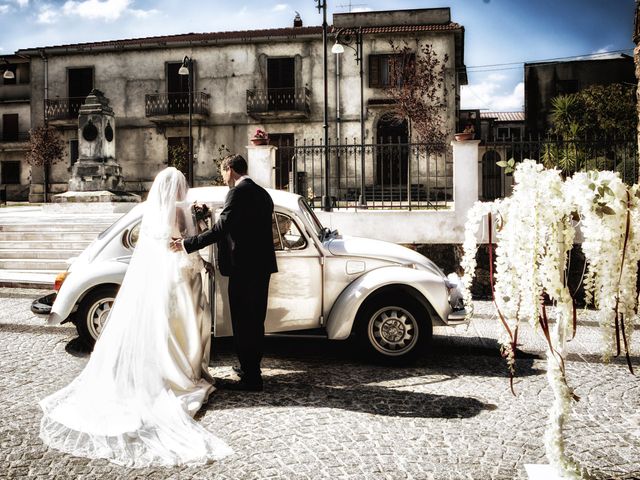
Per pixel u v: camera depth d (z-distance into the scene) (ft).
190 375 14.16
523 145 29.89
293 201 18.04
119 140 92.17
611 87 60.70
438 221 29.86
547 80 89.10
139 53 91.25
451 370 16.96
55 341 19.70
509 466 10.52
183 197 14.87
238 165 15.31
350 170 81.20
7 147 111.75
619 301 8.86
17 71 113.70
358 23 86.02
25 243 38.42
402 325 17.28
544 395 14.61
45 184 95.76
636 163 28.17
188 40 88.53
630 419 13.00
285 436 11.85
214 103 89.25
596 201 8.31
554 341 9.25
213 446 11.21
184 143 90.89
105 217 46.70
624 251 8.41
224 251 14.89
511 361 9.43
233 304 14.85
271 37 85.51
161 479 9.95
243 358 14.85
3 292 29.84
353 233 30.50
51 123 93.61
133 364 13.42
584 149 29.17
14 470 10.18
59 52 92.53
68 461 10.59
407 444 11.49
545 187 8.66
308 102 85.66
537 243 8.72
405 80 77.82
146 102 90.48
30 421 12.44
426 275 17.21
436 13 84.33
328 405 13.78
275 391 14.83
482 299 28.48
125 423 12.16
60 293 17.30
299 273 17.40
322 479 9.96
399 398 14.34
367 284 16.93
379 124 84.12
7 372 16.08
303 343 20.40
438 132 75.31
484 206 9.74
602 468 10.46
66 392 13.78
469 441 11.66
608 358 8.73
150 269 13.96
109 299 17.46
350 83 84.28
